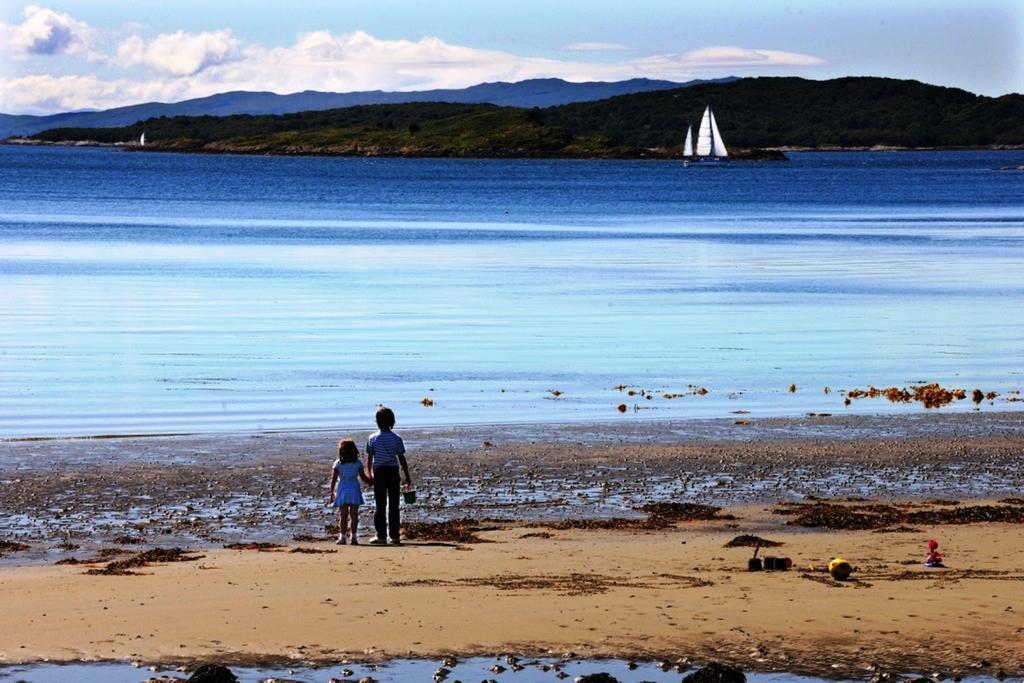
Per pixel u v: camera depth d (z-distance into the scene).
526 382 35.97
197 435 27.98
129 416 30.38
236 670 13.48
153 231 97.69
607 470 24.91
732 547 18.86
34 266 68.12
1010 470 25.44
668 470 24.95
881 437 28.66
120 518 20.66
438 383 35.59
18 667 13.47
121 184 199.62
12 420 29.77
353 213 129.25
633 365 39.25
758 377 37.34
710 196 181.00
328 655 13.95
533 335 45.56
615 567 17.56
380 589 16.31
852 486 23.86
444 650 14.14
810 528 20.41
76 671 13.39
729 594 16.17
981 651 14.20
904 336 46.41
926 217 129.38
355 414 31.00
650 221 120.12
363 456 25.86
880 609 15.58
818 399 33.91
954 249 87.75
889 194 190.50
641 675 13.51
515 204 153.62
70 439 27.36
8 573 17.06
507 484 23.58
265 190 185.75
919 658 14.00
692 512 21.44
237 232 98.38
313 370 37.47
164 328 45.91
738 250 86.06
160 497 22.16
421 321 48.91
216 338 43.75
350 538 19.33
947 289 62.25
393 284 62.03
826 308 54.59
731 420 30.56
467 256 79.19
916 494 23.27
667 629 14.85
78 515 20.80
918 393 34.44
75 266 68.56
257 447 26.66
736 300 57.28
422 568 17.45
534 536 19.66
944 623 15.07
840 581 16.86
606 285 62.97
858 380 37.09
